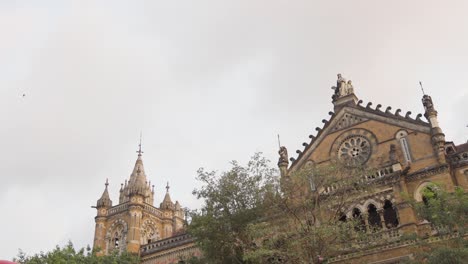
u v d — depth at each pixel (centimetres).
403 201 3959
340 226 3419
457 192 3038
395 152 4259
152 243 5609
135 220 6003
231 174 3859
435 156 4181
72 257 4362
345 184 3659
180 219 7062
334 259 3781
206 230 3700
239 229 3691
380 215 4019
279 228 3519
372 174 3884
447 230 3319
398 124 4516
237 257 3691
